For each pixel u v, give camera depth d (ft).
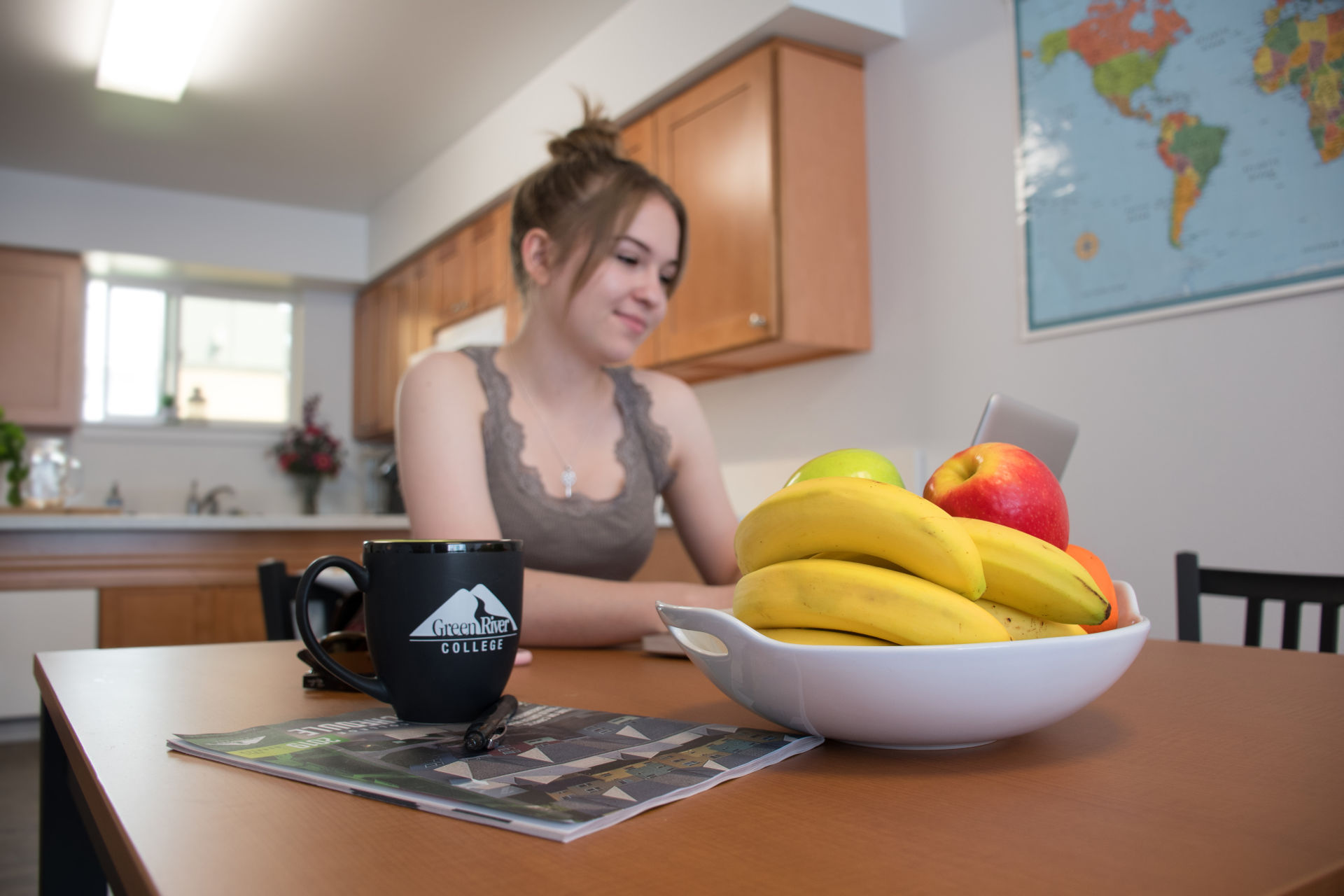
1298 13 5.49
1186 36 6.05
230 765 1.37
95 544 8.64
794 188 7.93
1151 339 6.29
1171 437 6.16
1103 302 6.54
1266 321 5.68
